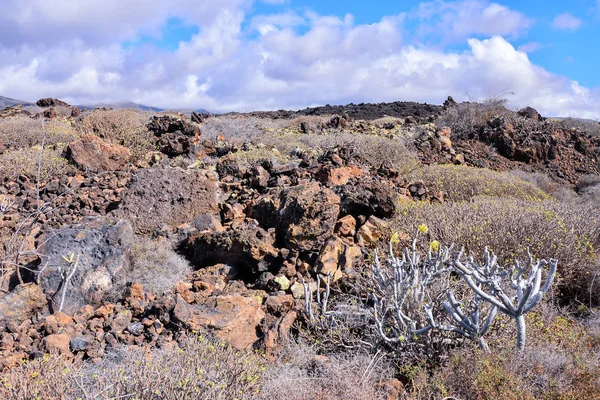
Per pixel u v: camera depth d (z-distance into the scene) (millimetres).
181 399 2641
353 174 7934
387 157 11469
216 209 6625
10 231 6102
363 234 5648
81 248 4691
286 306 4234
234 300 4016
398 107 27109
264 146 11953
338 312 3863
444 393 2945
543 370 3053
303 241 5199
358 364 3357
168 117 11883
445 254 3945
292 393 3002
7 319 4012
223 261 5285
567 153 17172
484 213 6043
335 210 5387
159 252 5391
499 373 2896
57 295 4434
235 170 8812
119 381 2758
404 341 3471
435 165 12711
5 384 2773
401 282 3734
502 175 11570
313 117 19250
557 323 3975
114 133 11648
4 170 8438
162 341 3707
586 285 5176
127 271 4953
